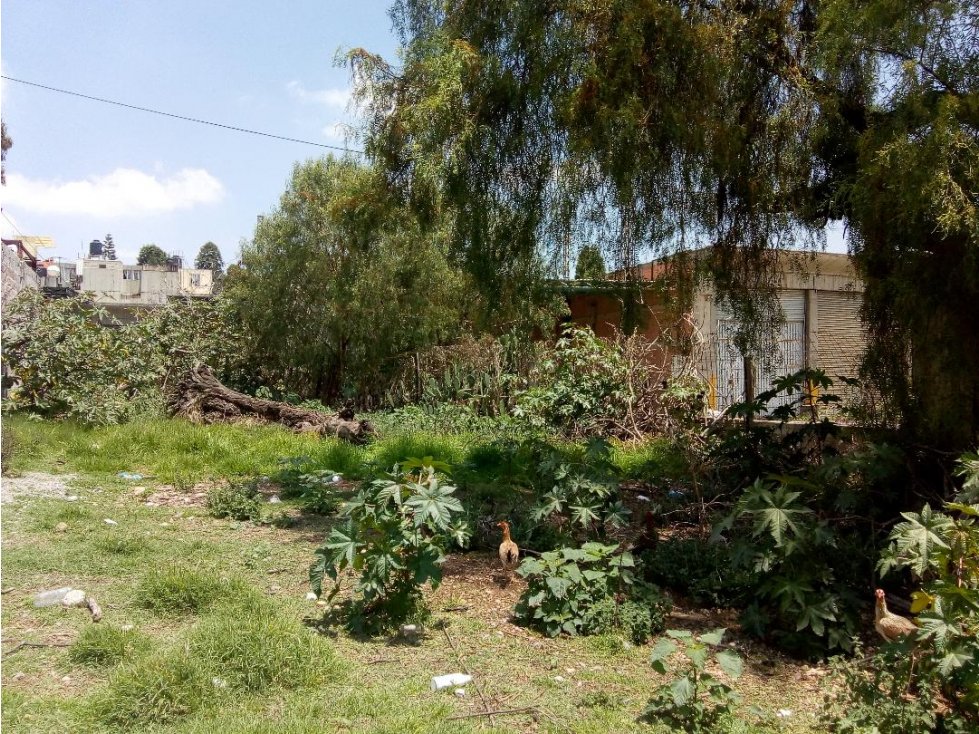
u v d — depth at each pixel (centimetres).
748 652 470
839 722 356
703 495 721
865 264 597
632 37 644
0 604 455
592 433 1220
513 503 741
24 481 808
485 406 1509
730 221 750
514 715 361
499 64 705
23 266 1667
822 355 1055
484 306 852
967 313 541
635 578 528
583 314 1677
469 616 498
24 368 1194
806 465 645
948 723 352
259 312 1767
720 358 1165
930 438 573
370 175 930
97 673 372
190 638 399
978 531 389
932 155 491
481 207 729
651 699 377
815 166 689
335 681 382
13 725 317
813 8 681
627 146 656
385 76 775
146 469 930
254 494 761
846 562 517
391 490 458
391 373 1820
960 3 523
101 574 520
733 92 697
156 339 1502
